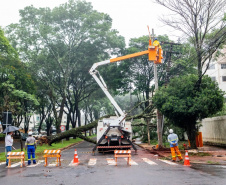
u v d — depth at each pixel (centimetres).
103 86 2019
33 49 3569
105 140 1891
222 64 4800
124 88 4006
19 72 3475
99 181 797
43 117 5359
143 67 3806
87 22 3428
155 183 754
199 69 1758
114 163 1270
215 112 1772
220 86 4741
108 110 6694
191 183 745
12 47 3322
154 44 1803
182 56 2297
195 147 1844
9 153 1224
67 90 4244
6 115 1686
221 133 2170
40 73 3650
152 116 2475
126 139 1869
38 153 1891
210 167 1088
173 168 1062
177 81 1845
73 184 758
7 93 3431
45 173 978
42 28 3334
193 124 1844
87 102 5738
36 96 4153
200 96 1706
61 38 3534
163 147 1972
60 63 3612
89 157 1614
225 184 728
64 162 1351
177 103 1739
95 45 3631
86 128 2786
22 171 1051
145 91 3866
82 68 3872
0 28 3275
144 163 1253
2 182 812
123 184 747
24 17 3466
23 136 4544
